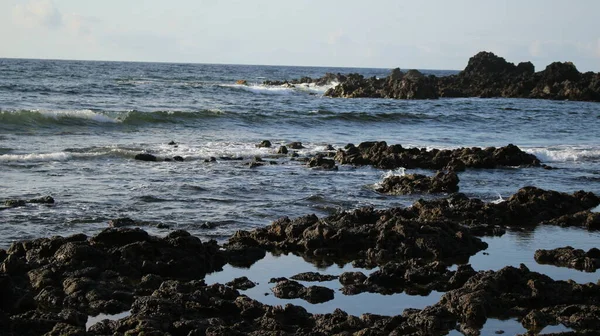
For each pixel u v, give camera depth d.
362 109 54.91
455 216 17.86
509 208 18.44
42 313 9.91
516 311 10.84
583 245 15.89
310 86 97.75
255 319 10.07
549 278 11.98
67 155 24.59
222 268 13.20
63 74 95.31
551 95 89.25
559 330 10.14
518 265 13.91
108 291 10.98
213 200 18.88
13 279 11.25
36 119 32.62
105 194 18.88
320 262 13.89
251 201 19.05
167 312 9.91
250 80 115.69
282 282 11.95
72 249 12.00
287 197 19.83
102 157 25.17
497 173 26.61
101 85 67.00
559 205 19.47
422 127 45.00
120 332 9.25
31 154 24.61
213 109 44.97
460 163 26.94
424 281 12.44
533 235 16.75
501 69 108.75
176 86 72.81
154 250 12.77
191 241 13.16
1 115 31.56
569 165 29.61
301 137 36.62
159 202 18.27
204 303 10.52
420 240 14.55
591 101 87.00
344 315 10.27
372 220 16.38
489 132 43.50
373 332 9.37
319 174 24.25
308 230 14.97
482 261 14.14
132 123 36.22
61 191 19.03
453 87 93.62
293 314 10.22
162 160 25.50
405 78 82.31
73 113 33.97
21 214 16.16
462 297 10.70
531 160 29.17
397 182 22.06
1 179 20.38
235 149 29.73
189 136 33.88
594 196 20.70
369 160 27.39
